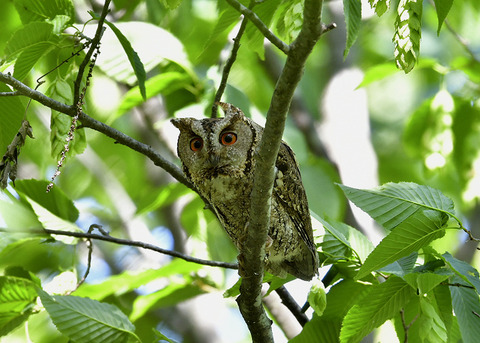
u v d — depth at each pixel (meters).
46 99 7.62
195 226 13.67
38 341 11.27
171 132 14.44
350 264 9.14
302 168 14.64
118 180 18.03
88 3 14.53
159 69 14.05
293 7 7.48
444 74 12.91
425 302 7.95
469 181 12.97
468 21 19.03
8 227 7.42
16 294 9.23
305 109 16.31
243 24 8.48
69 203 10.08
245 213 10.14
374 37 20.12
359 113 16.27
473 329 7.62
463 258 15.48
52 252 11.81
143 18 15.23
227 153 9.76
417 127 12.85
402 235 7.43
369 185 15.18
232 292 9.21
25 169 16.20
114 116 12.76
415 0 6.79
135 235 16.64
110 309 8.66
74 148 8.32
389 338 13.66
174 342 8.68
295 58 6.10
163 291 11.91
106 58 12.14
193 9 17.41
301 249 10.04
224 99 12.74
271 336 8.69
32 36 7.73
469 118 12.97
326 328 8.88
